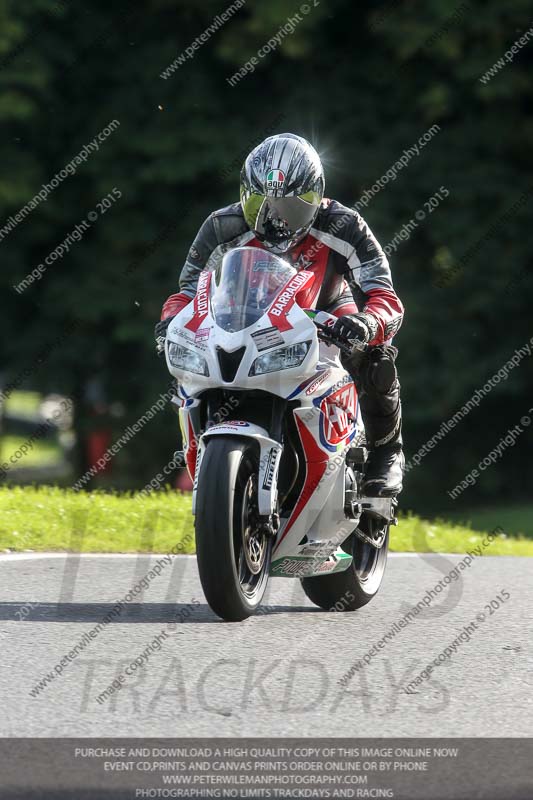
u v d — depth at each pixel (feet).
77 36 199.82
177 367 62.64
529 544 120.37
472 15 192.54
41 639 58.90
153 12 204.64
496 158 200.75
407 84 200.75
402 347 197.47
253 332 61.62
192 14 203.51
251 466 62.13
